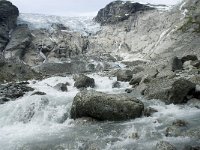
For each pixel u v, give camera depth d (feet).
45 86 106.11
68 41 288.10
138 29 319.27
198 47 228.02
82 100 56.24
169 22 300.61
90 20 386.73
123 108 54.65
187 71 102.22
